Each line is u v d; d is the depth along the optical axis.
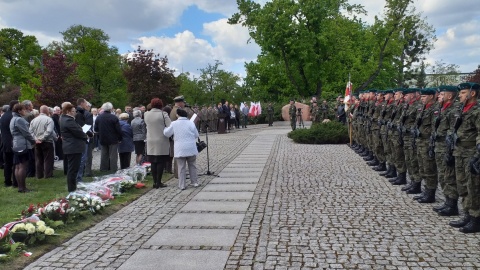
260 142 19.59
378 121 10.60
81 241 5.78
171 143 10.91
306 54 36.28
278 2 35.91
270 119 34.31
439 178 6.84
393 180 9.25
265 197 8.13
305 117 36.59
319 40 37.16
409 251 5.10
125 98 45.31
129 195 8.52
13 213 7.36
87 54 43.47
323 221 6.42
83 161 10.12
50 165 11.08
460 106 6.16
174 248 5.43
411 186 8.27
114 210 7.40
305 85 41.28
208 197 8.33
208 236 5.88
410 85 57.41
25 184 9.60
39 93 25.39
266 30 36.34
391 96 10.13
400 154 8.98
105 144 11.25
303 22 36.38
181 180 9.17
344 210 7.04
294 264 4.78
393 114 9.29
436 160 6.88
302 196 8.12
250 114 36.22
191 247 5.45
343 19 40.62
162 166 9.34
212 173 10.99
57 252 5.36
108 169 11.59
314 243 5.45
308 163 12.37
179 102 9.88
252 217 6.77
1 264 4.88
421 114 7.54
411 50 57.56
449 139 6.23
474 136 5.97
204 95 52.06
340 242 5.46
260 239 5.67
